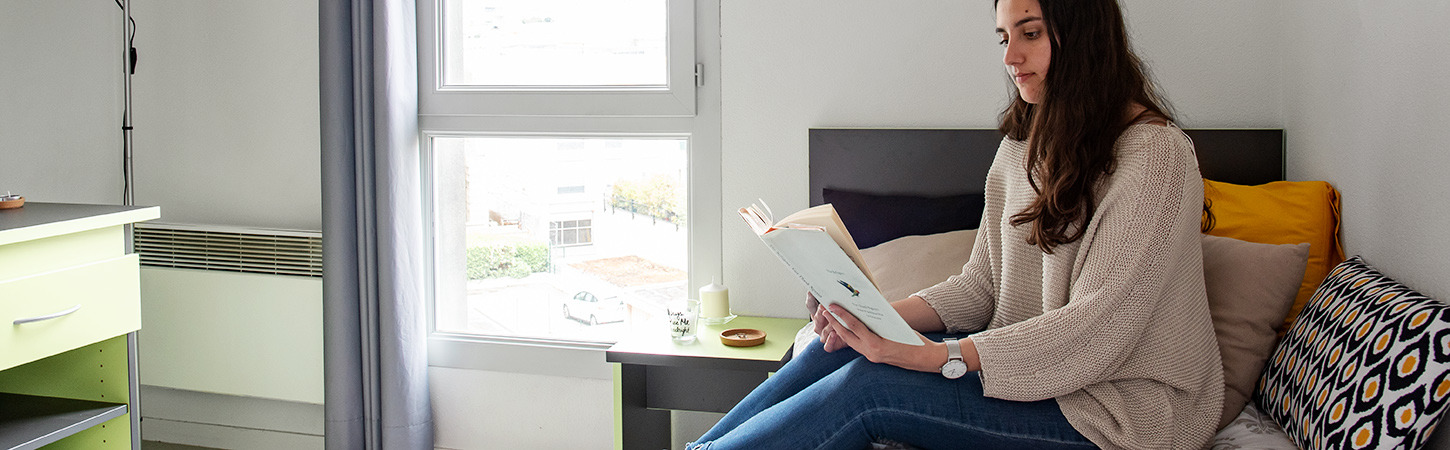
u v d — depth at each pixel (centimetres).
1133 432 139
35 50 266
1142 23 226
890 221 236
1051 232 148
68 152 274
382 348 260
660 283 268
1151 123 147
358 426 264
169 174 285
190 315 276
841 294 142
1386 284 150
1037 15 150
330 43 250
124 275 204
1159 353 143
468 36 271
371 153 256
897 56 240
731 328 243
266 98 275
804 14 245
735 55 250
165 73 281
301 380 270
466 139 275
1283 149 219
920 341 139
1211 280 173
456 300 282
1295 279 172
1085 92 148
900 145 238
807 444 147
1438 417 125
